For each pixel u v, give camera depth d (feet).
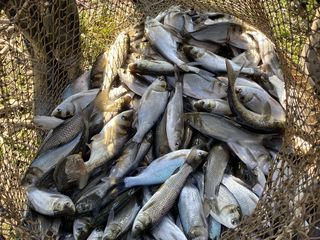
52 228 2.80
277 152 2.96
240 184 2.87
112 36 3.74
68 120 3.11
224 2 3.43
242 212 2.80
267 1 2.85
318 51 2.57
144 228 2.71
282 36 2.76
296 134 2.68
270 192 2.64
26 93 3.29
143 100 3.12
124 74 3.27
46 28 3.14
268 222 2.51
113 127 3.04
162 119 3.13
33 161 2.95
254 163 2.92
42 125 3.15
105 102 3.19
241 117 2.96
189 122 3.07
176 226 2.76
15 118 3.22
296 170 2.56
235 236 2.56
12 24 2.95
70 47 3.44
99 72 3.42
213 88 3.19
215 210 2.81
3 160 2.86
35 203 2.83
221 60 3.22
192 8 3.54
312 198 2.38
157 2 3.73
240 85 3.11
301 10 2.46
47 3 3.08
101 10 3.77
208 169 2.92
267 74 3.21
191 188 2.86
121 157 2.99
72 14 3.34
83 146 3.07
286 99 2.72
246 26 3.36
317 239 2.44
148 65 3.21
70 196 2.92
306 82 2.67
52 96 3.39
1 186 2.70
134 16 3.78
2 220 2.57
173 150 3.03
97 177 2.97
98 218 2.81
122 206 2.86
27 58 3.24
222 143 3.02
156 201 2.78
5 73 3.12
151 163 2.94
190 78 3.22
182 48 3.34
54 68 3.38
